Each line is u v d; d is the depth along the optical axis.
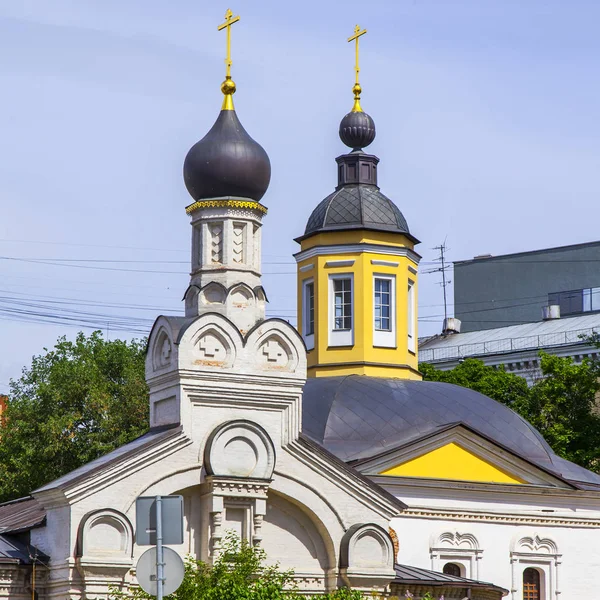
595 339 96.94
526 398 94.69
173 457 50.94
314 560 53.19
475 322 135.12
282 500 52.91
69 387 97.12
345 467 53.41
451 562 67.81
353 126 77.38
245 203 54.31
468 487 68.12
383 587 53.34
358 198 75.94
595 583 70.62
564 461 73.75
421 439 67.19
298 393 53.06
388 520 54.03
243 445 51.91
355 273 74.81
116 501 49.81
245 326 53.31
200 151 54.47
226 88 55.69
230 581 46.06
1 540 52.78
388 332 75.00
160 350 53.12
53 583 49.81
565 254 130.75
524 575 69.69
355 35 78.81
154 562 39.09
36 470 96.19
